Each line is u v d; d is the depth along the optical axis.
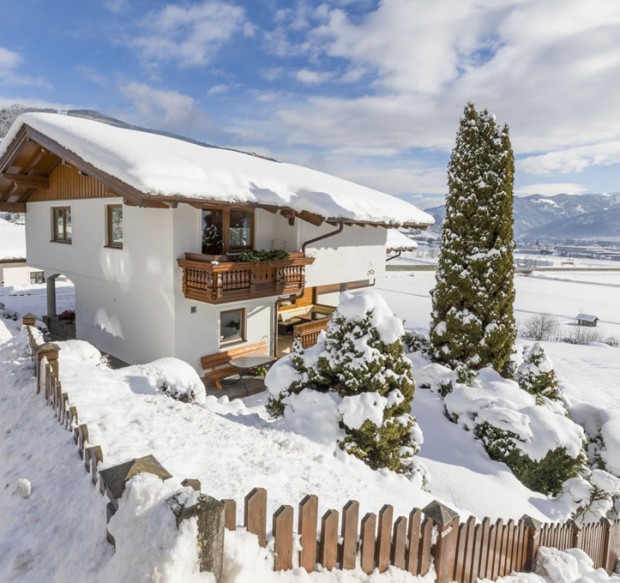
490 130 12.08
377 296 7.59
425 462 8.90
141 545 2.57
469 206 12.30
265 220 13.94
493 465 9.20
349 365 7.23
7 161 14.17
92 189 13.36
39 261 16.83
